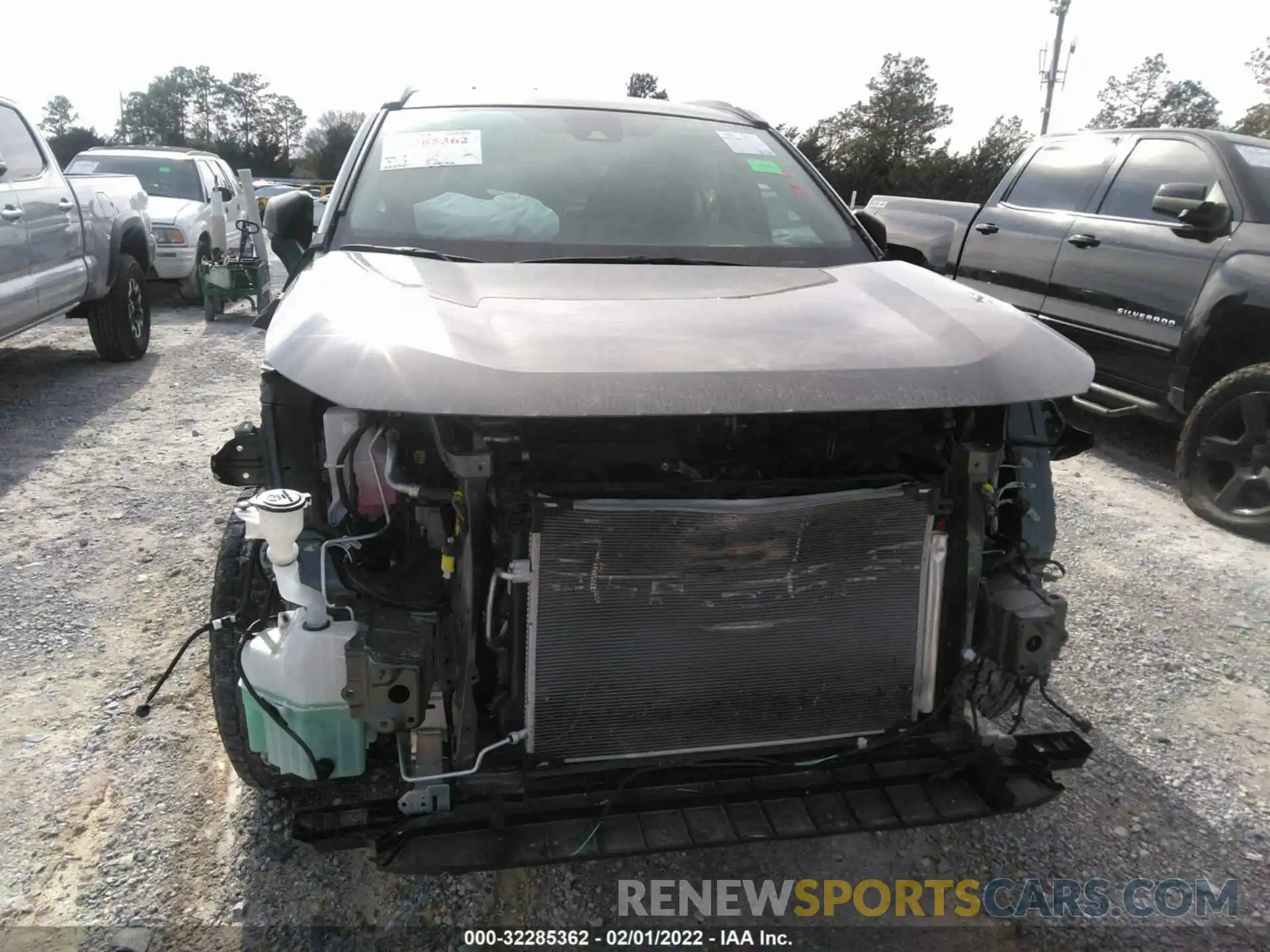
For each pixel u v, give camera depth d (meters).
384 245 2.79
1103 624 3.86
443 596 2.11
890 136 54.66
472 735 2.03
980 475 2.13
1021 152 7.21
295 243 3.08
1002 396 2.01
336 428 2.25
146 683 3.23
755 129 3.75
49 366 7.93
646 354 1.96
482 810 2.03
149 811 2.64
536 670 2.02
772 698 2.15
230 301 11.62
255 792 2.71
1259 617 3.96
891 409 1.93
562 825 2.06
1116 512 5.20
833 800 2.19
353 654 1.87
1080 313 6.10
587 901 2.41
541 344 1.97
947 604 2.24
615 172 3.20
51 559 4.15
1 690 3.16
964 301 2.43
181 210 10.83
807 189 3.40
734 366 1.95
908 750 2.27
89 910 2.31
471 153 3.20
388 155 3.18
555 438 2.08
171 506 4.81
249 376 7.80
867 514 2.10
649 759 2.12
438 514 2.13
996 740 2.30
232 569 2.48
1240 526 4.88
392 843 1.98
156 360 8.34
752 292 2.50
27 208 6.24
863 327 2.21
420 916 2.34
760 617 2.08
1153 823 2.72
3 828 2.55
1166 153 5.84
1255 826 2.72
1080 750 2.32
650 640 2.04
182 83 89.69
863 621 2.16
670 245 2.93
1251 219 5.12
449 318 2.08
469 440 1.98
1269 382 4.71
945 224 7.58
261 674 2.05
